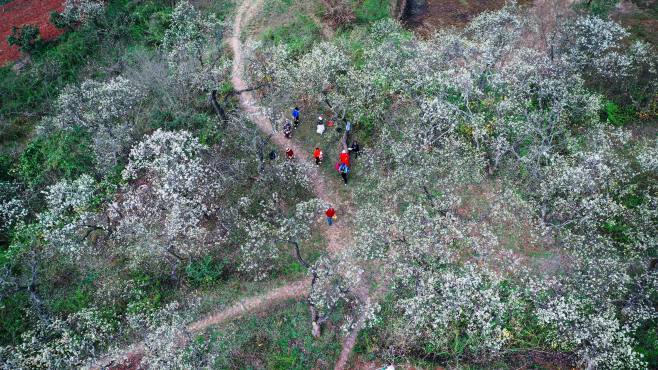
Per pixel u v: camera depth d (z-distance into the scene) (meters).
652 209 34.25
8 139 44.25
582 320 27.94
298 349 30.62
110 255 35.12
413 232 30.86
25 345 28.34
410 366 29.88
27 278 33.88
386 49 42.16
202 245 34.28
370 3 51.44
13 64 48.47
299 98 43.50
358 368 29.94
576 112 40.34
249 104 43.81
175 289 33.53
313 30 49.12
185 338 28.98
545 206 33.91
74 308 32.53
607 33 42.25
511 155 38.88
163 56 45.19
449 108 38.88
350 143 40.72
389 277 32.69
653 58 45.59
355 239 33.41
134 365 29.88
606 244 33.69
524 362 30.30
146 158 38.25
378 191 36.28
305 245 35.12
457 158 37.28
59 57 47.97
